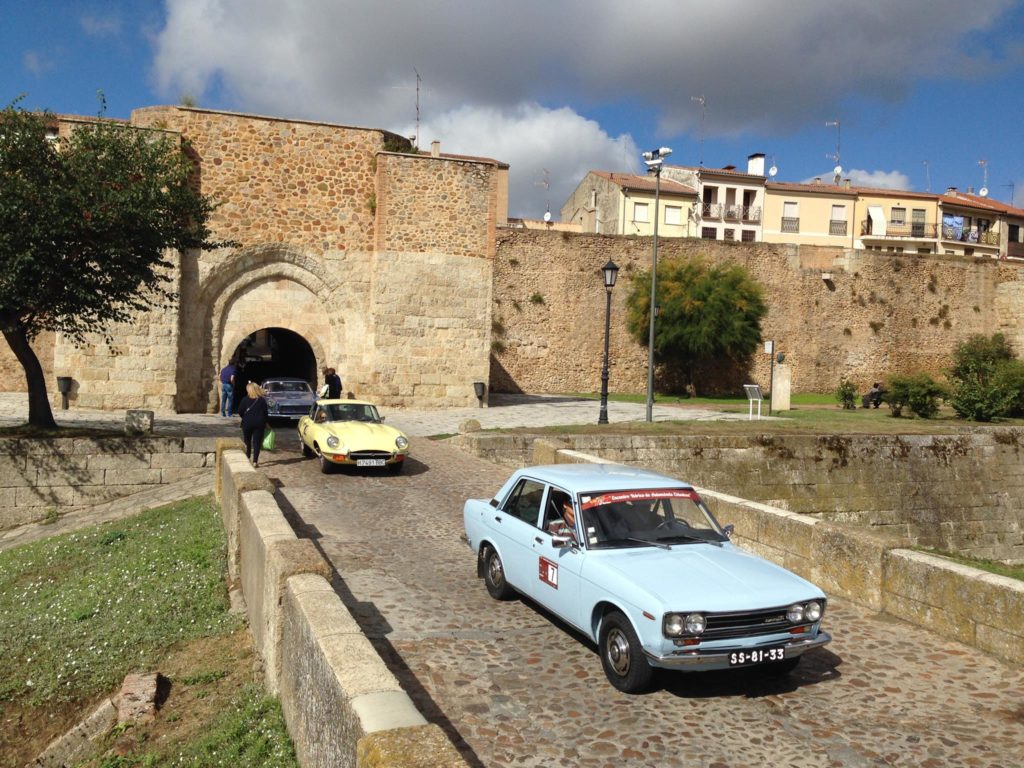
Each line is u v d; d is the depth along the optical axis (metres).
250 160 25.53
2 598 11.39
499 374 38.88
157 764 6.41
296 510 12.30
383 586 8.46
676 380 41.06
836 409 32.91
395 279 26.69
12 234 15.20
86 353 23.67
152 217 16.52
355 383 26.56
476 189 27.50
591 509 6.82
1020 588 6.59
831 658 6.68
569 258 39.88
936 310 45.56
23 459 15.85
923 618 7.45
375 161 26.80
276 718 6.21
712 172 55.84
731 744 5.08
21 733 7.75
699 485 20.03
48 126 17.66
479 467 16.95
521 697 5.70
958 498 22.45
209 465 16.84
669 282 38.56
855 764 4.86
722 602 5.54
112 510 15.41
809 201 57.44
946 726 5.41
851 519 21.23
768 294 42.75
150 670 8.32
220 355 25.41
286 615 6.39
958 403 29.42
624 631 5.77
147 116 24.69
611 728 5.25
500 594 7.98
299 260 26.03
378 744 3.47
